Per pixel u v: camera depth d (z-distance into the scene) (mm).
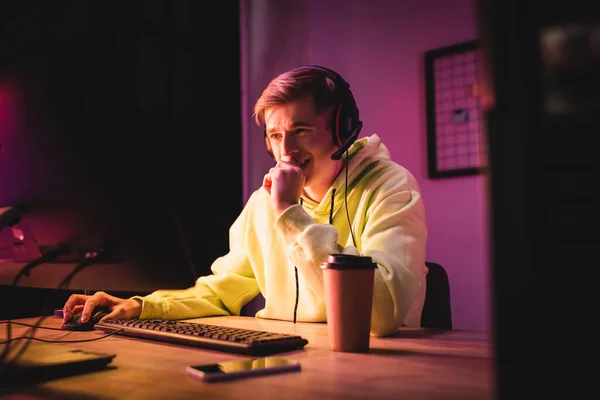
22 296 1766
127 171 759
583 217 370
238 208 2371
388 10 2367
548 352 374
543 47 384
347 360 750
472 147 2119
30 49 804
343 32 2471
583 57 375
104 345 901
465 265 2146
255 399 549
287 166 1225
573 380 366
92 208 767
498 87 391
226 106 2238
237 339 808
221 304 1484
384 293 1021
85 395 581
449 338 971
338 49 2480
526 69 385
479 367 698
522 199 382
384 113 2363
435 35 2244
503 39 392
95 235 771
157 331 929
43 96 796
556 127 380
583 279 367
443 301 1488
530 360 379
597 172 369
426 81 2234
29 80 805
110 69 761
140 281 786
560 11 382
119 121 759
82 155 767
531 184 381
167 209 777
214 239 1939
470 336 997
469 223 2141
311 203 1575
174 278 780
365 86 2418
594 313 363
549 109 382
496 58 394
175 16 887
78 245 783
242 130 2555
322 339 951
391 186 1401
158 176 776
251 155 2553
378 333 1006
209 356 792
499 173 392
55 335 1037
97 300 1176
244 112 2580
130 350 850
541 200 381
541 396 375
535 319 379
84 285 816
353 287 806
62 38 778
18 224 823
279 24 2619
